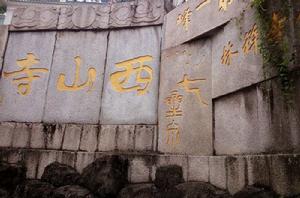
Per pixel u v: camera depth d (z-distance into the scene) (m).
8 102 6.44
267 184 3.51
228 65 4.61
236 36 4.53
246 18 4.36
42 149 5.89
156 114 5.69
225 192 4.07
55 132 6.00
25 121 6.25
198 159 4.71
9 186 5.22
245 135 4.07
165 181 4.75
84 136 5.87
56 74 6.46
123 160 5.19
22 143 6.04
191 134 5.00
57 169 5.29
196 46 5.42
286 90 3.47
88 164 5.46
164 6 6.30
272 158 3.50
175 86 5.54
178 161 4.94
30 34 6.80
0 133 6.19
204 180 4.52
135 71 6.09
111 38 6.44
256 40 4.09
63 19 6.71
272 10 3.82
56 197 4.66
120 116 5.89
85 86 6.27
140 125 5.70
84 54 6.46
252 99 4.06
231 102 4.47
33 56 6.65
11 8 14.68
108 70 6.26
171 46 5.85
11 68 6.65
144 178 5.15
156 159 5.18
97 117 6.01
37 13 6.86
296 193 3.13
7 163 5.60
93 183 4.77
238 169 4.01
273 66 3.69
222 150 4.46
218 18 4.97
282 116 3.50
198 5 5.50
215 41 5.07
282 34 3.61
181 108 5.31
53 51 6.61
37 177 5.60
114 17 6.49
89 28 6.53
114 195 4.71
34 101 6.36
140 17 6.33
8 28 6.87
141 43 6.21
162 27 6.15
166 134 5.40
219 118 4.66
